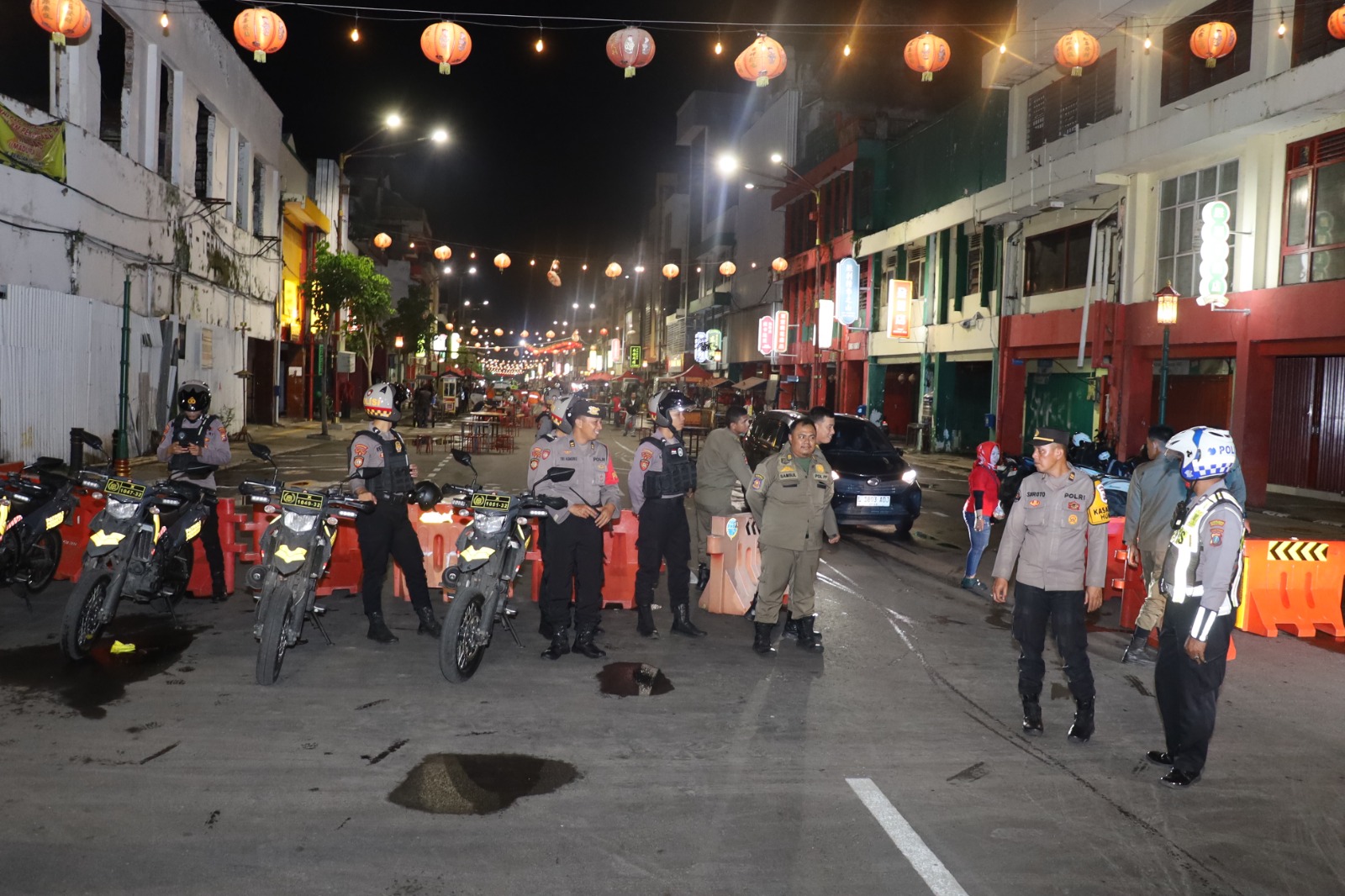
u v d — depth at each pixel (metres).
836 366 40.78
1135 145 21.16
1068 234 25.53
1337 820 4.75
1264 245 19.09
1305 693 6.82
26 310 15.92
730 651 7.49
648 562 7.86
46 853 4.04
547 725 5.73
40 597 8.44
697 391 47.72
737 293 55.50
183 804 4.54
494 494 6.83
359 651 7.17
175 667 6.63
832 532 7.61
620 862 4.11
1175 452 5.22
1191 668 5.10
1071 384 26.00
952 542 13.73
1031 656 5.85
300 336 40.25
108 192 19.14
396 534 7.49
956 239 30.84
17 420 15.69
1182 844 4.45
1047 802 4.87
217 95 26.28
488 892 3.84
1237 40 19.75
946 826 4.55
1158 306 19.11
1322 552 8.65
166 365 22.02
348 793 4.71
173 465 7.85
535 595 8.92
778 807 4.71
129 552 6.86
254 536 8.93
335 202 46.03
